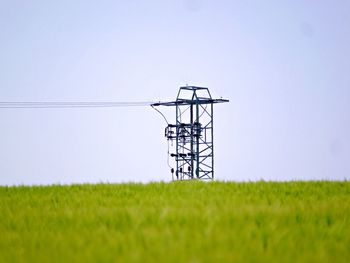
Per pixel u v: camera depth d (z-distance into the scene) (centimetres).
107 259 2877
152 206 4819
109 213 4406
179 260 2823
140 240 3344
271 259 2928
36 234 3778
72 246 3288
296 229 3831
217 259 2839
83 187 7344
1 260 3109
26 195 6488
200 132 18538
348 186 7100
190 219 4047
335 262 3044
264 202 5256
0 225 4328
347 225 4131
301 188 6825
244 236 3431
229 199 5250
